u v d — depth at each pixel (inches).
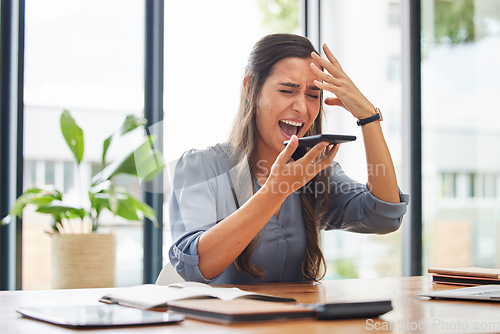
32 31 117.9
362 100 63.3
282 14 133.0
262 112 59.8
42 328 29.5
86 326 28.7
